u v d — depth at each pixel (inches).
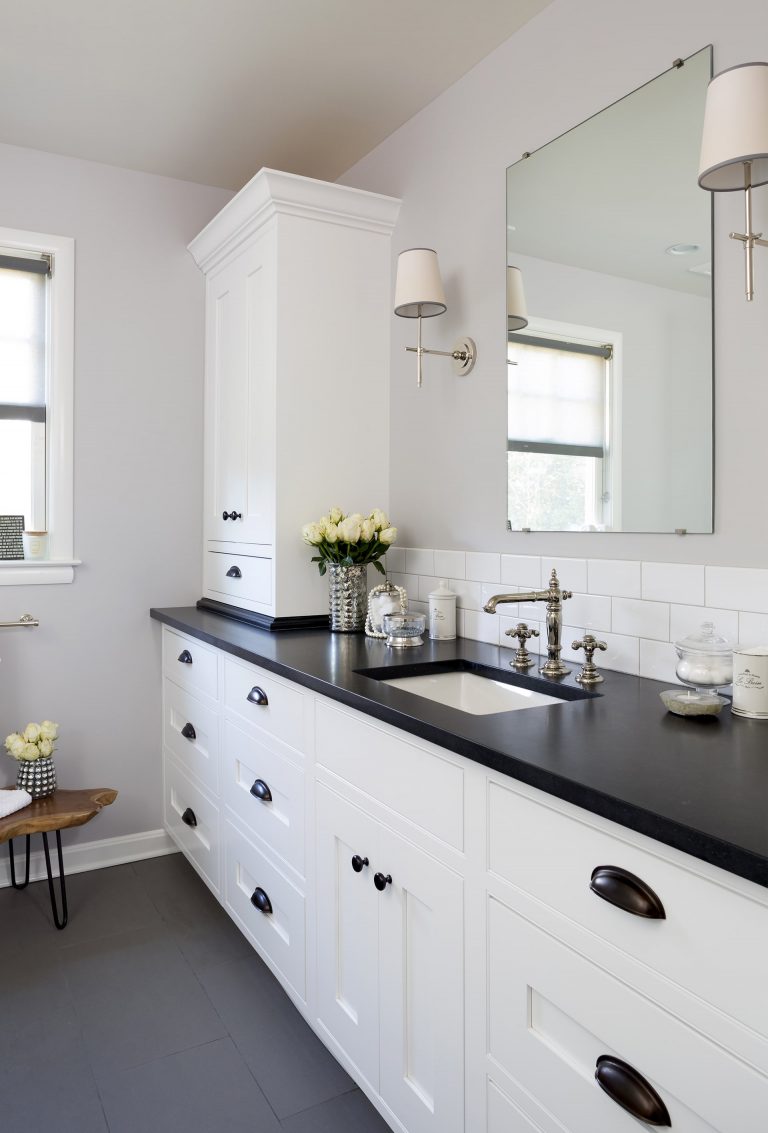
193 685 100.7
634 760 42.0
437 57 84.8
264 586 97.9
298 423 96.3
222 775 90.4
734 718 52.1
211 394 114.9
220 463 111.7
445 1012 50.3
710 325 59.5
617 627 68.4
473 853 47.4
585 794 37.6
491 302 83.6
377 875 56.9
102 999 78.4
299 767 70.3
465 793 48.1
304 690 69.1
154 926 93.7
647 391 64.6
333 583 93.1
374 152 105.6
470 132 86.9
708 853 31.5
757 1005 30.8
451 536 90.6
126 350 111.5
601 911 38.2
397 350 100.8
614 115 68.0
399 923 55.1
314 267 97.0
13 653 105.6
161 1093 65.1
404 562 99.0
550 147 75.2
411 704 55.4
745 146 48.3
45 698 107.7
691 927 33.5
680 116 61.9
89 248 108.6
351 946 61.9
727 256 58.4
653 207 64.1
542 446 76.0
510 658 74.9
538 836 42.3
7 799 92.7
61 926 92.9
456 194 89.1
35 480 109.0
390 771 56.1
